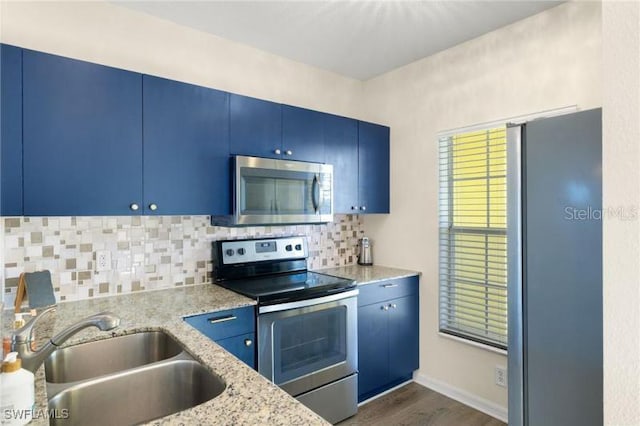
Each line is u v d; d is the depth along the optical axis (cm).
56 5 192
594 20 195
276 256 265
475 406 247
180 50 231
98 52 204
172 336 145
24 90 157
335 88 310
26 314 152
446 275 270
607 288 60
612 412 59
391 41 252
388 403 255
